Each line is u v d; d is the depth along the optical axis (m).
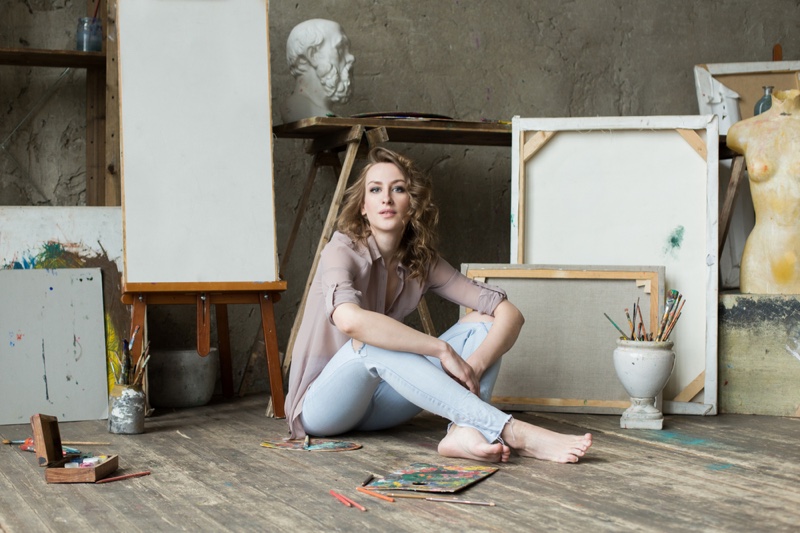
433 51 4.27
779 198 3.43
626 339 3.06
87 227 3.30
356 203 2.71
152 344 3.83
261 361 3.97
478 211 4.40
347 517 1.92
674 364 3.29
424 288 2.83
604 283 3.33
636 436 2.87
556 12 4.50
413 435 2.82
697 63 4.77
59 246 3.26
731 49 4.83
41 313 3.18
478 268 3.36
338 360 2.55
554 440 2.43
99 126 3.70
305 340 2.72
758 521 1.89
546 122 3.44
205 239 3.22
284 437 2.82
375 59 4.16
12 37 3.65
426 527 1.84
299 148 4.05
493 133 3.68
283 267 3.86
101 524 1.88
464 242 4.38
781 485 2.20
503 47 4.41
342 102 3.70
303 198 3.85
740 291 3.58
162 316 3.85
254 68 3.31
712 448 2.68
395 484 2.15
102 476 2.27
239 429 2.99
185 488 2.17
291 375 2.77
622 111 4.64
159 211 3.18
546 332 3.32
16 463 2.46
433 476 2.23
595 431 2.96
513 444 2.45
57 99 3.70
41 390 3.14
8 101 3.63
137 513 1.96
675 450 2.64
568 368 3.31
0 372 3.10
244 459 2.49
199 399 3.48
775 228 3.45
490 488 2.15
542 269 3.34
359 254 2.64
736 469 2.38
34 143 3.67
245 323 4.00
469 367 2.47
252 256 3.27
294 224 3.86
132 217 3.15
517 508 1.98
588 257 3.45
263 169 3.30
